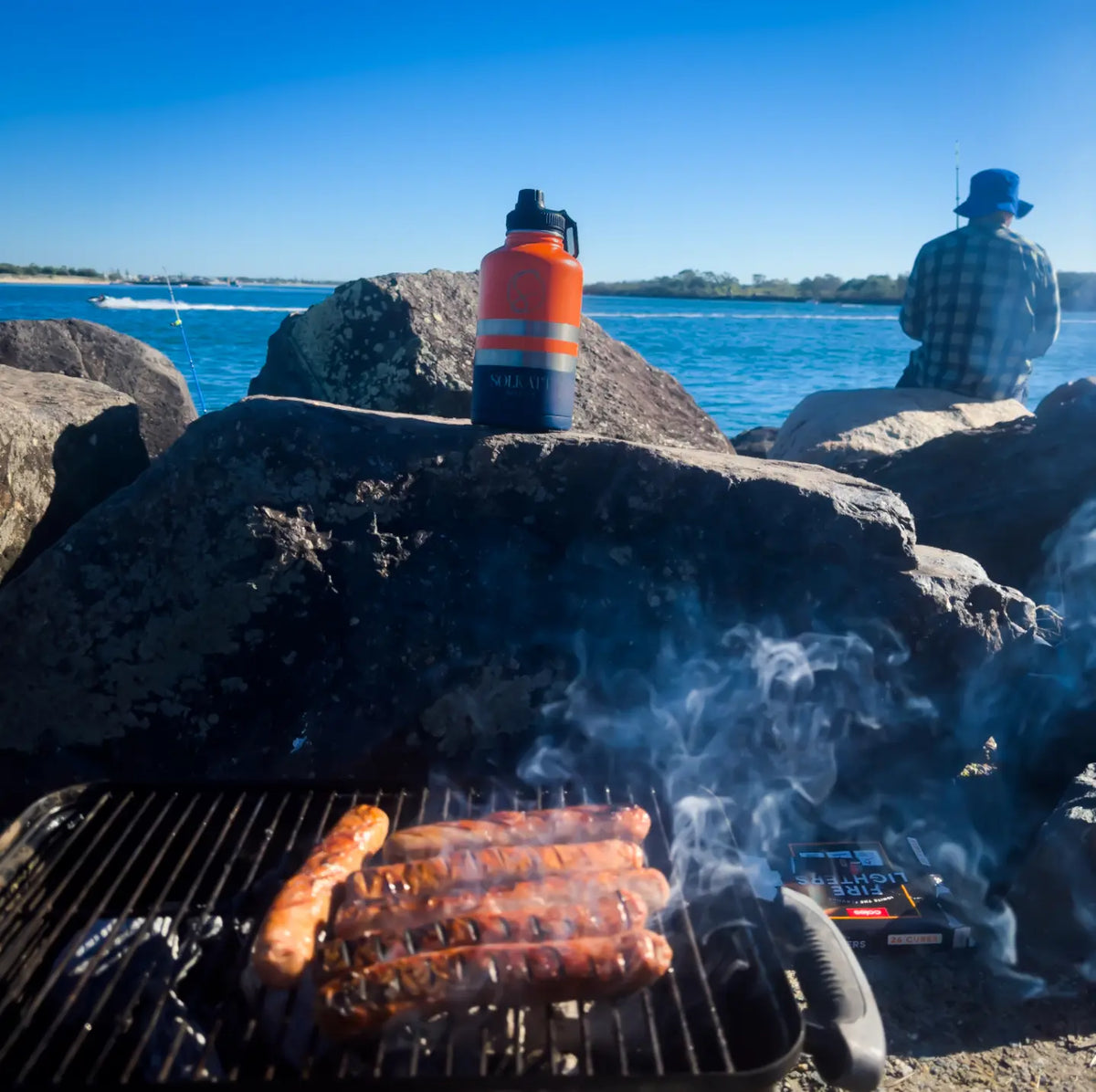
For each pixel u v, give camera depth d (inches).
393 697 93.7
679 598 96.1
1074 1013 82.6
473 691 94.3
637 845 70.7
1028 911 90.7
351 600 93.6
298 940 61.6
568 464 95.7
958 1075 76.2
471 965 58.1
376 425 96.7
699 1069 60.1
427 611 94.1
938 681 99.3
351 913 63.3
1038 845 91.4
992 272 206.8
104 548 93.0
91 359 159.3
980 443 166.7
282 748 92.9
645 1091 54.3
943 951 89.4
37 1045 64.6
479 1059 61.6
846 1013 65.6
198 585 92.2
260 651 92.7
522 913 61.9
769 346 1339.8
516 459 95.2
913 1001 83.9
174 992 67.7
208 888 82.5
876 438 191.3
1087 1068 77.0
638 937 60.3
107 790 80.7
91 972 62.5
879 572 97.0
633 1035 66.6
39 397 118.1
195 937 68.6
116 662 92.3
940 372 216.8
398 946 59.7
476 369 99.2
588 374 171.5
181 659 92.4
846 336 1710.1
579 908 62.5
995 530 156.3
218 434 93.9
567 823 73.1
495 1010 62.2
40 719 92.4
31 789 92.3
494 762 94.7
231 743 92.9
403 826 82.8
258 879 80.6
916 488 166.2
